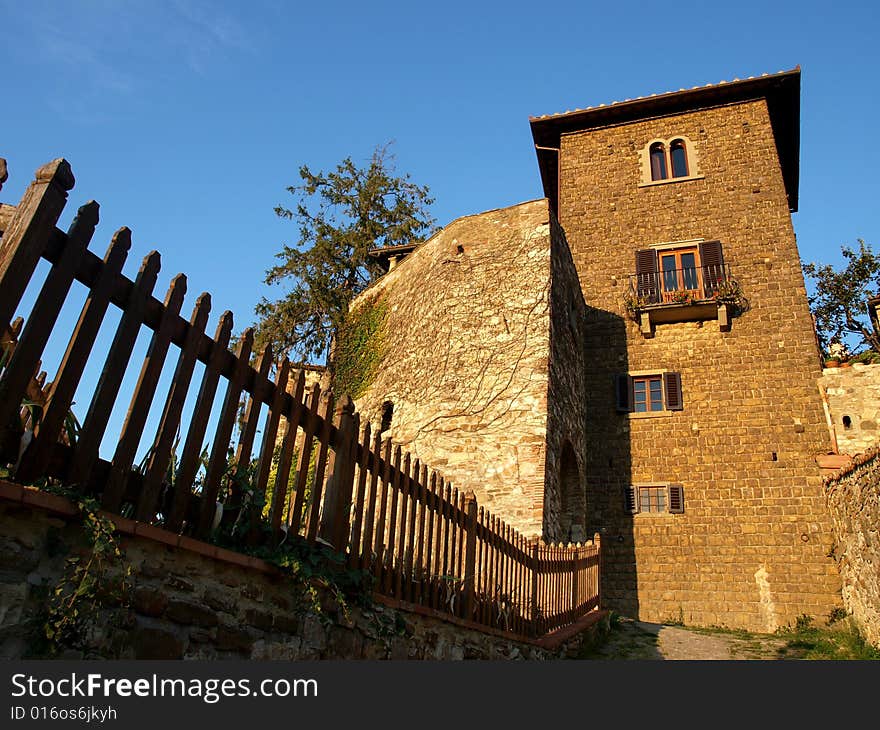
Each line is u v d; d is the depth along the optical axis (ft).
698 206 62.23
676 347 57.06
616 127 69.15
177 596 10.21
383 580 15.62
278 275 75.46
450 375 45.03
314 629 13.08
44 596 8.30
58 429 9.02
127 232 10.41
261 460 12.40
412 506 17.26
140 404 10.21
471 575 20.01
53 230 9.24
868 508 38.81
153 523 10.49
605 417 56.39
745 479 50.78
